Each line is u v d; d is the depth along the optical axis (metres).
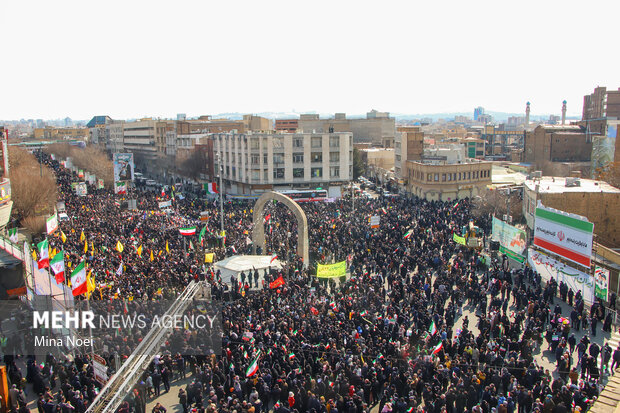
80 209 69.19
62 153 156.12
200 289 34.47
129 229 54.91
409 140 99.19
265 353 24.44
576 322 31.22
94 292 32.88
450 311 31.53
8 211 53.34
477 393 22.30
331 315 29.86
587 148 122.88
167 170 139.50
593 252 41.22
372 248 45.81
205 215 54.94
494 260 43.44
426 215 61.59
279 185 93.06
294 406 21.02
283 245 49.59
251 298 33.12
